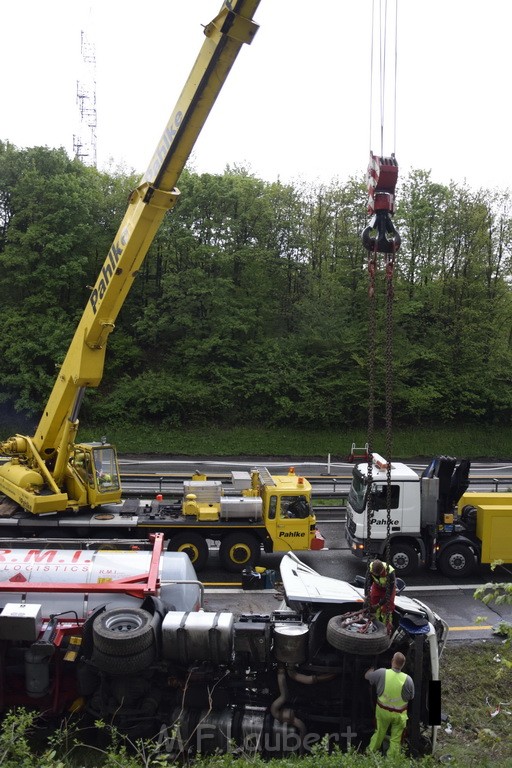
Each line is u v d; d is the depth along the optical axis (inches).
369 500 294.5
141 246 462.0
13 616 291.9
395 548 563.8
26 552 347.6
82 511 572.4
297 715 299.0
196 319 1339.8
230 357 1338.6
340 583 345.4
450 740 319.0
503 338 1440.7
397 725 270.5
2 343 1213.7
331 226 1469.0
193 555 565.3
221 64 376.2
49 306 1273.4
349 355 1354.6
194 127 404.2
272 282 1450.5
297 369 1343.5
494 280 1477.6
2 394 1214.3
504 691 373.1
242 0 353.4
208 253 1298.0
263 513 569.3
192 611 332.2
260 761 247.0
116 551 354.3
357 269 1396.4
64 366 537.3
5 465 597.6
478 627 461.4
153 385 1288.1
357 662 287.9
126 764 235.9
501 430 1387.8
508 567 592.1
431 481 560.4
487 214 1438.2
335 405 1318.9
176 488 820.0
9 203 1295.5
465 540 562.3
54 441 565.9
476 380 1379.2
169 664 298.2
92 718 307.6
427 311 1427.2
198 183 1316.4
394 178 249.4
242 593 521.0
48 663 301.1
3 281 1251.8
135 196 457.7
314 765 233.6
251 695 311.7
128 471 1053.8
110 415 1274.6
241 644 302.5
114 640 279.1
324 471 1102.4
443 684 377.1
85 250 1314.0
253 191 1379.2
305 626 309.7
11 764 215.0
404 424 1380.4
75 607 318.0
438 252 1446.9
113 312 494.9
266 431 1306.6
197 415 1310.3
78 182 1274.6
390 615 296.8
